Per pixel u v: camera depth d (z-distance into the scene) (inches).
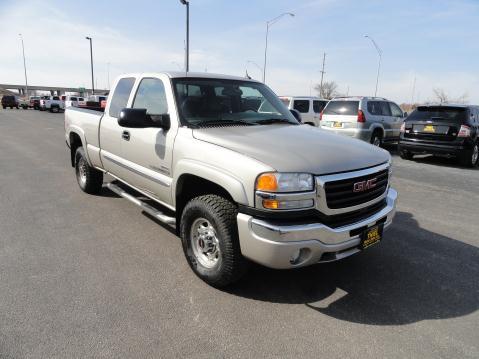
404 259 165.5
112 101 204.8
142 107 175.6
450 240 188.9
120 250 164.6
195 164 133.4
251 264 141.1
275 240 111.3
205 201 130.3
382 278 148.0
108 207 221.8
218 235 127.4
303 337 110.5
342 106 488.4
